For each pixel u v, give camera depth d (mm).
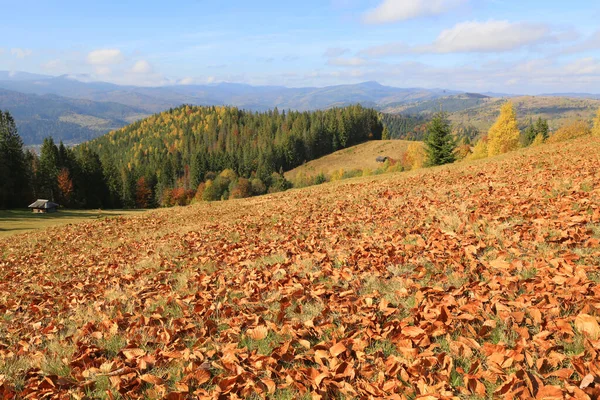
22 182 87375
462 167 27047
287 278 6688
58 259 15359
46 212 65062
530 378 3125
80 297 8094
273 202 27469
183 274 8367
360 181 35219
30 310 7523
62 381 3969
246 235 12875
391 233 8766
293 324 4746
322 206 17422
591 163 14742
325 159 188750
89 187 107250
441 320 4273
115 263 11914
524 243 6473
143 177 144750
